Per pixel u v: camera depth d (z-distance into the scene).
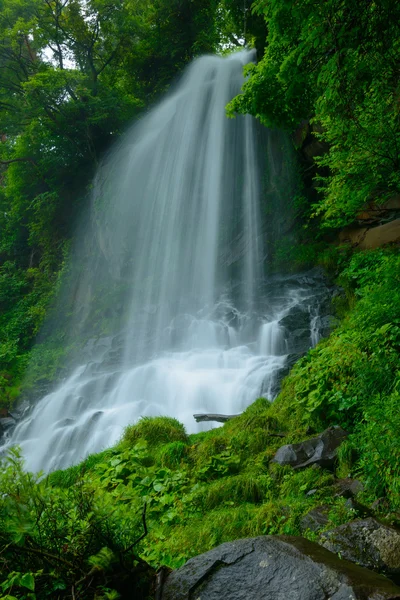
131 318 21.45
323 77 5.10
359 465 5.28
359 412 6.35
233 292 18.30
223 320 16.56
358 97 5.42
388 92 5.45
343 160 7.33
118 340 19.92
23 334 26.45
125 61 28.56
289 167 18.78
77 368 19.97
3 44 25.95
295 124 11.85
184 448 7.51
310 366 8.15
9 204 33.78
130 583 2.54
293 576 2.41
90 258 26.38
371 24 4.51
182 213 23.02
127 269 24.16
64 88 25.52
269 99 11.10
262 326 14.23
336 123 6.83
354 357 7.16
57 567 2.36
